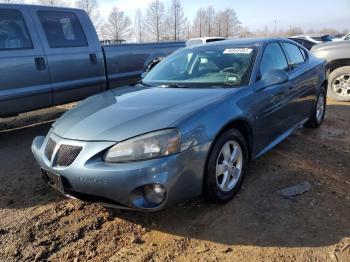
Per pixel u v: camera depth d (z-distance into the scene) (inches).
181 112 127.2
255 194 148.6
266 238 120.7
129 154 116.5
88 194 122.6
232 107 138.6
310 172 169.0
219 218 132.8
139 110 133.3
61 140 129.2
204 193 133.1
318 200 143.0
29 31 226.8
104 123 128.0
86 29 256.8
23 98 223.5
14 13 222.5
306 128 240.1
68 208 144.7
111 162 117.6
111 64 269.9
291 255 111.9
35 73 226.8
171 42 314.8
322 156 188.9
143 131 118.9
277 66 183.0
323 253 112.1
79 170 120.0
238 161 144.6
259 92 155.5
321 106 241.1
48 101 237.8
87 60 253.6
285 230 124.4
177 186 118.3
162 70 185.8
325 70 241.1
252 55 168.6
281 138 183.5
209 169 128.6
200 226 128.9
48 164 130.5
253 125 150.3
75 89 249.8
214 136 127.2
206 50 184.2
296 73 196.9
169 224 130.9
